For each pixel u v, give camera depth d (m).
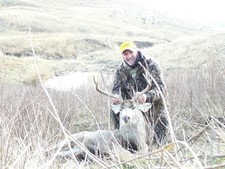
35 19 60.12
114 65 27.67
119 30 68.38
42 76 24.06
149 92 5.93
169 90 7.75
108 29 66.81
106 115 7.45
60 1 102.88
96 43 42.38
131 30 69.88
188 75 9.40
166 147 2.14
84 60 29.23
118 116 6.14
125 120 5.55
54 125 5.38
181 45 24.41
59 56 39.12
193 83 8.05
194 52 21.88
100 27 66.75
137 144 5.50
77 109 8.50
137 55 6.25
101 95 8.53
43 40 41.75
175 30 89.69
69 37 42.56
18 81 23.72
